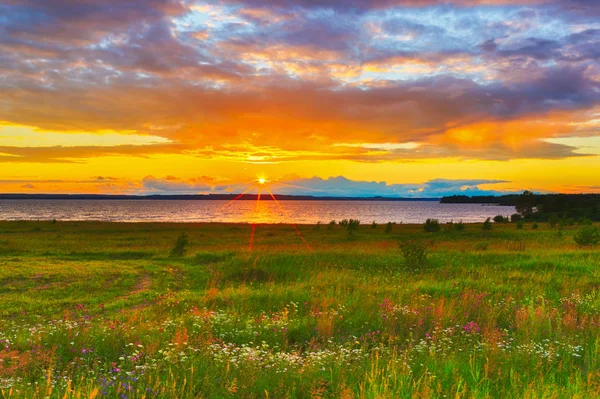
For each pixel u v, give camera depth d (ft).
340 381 18.86
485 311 37.40
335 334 31.73
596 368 21.71
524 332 29.50
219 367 21.49
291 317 38.55
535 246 104.37
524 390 17.35
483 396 17.21
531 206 390.42
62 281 63.00
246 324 33.42
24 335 30.09
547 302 41.01
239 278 66.69
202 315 35.76
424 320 34.04
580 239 99.86
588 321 33.58
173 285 62.54
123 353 25.75
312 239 143.54
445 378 19.53
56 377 20.47
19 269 69.41
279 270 69.87
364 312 37.40
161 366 21.45
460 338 29.66
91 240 131.85
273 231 184.44
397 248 103.45
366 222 376.68
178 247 91.66
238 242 131.95
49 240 126.72
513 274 59.41
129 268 73.67
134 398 17.07
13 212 570.05
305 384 18.70
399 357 24.07
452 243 119.75
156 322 34.19
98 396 16.57
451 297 44.86
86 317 38.01
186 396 17.17
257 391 18.52
